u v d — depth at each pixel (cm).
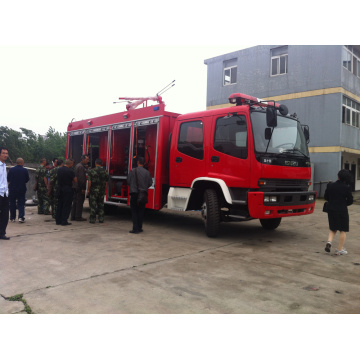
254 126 647
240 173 652
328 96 1766
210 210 703
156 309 353
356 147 1928
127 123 922
